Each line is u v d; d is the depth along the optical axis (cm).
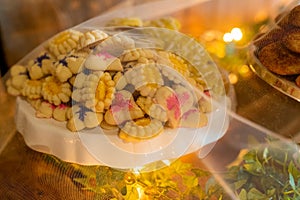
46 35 97
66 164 60
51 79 64
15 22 99
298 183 56
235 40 73
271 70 61
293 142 60
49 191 59
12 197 59
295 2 65
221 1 84
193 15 86
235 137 61
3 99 70
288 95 60
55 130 59
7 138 66
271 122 62
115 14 83
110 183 58
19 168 62
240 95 64
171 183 58
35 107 63
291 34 60
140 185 57
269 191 57
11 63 97
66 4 100
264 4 77
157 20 81
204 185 58
